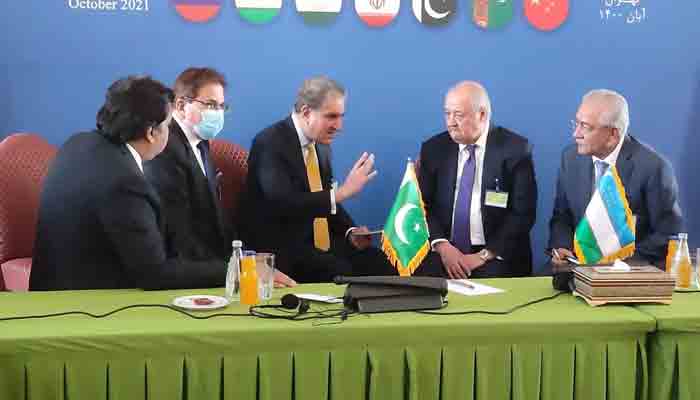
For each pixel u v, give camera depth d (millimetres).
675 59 4211
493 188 3736
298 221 3633
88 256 2479
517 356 2137
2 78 3859
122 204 2418
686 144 4242
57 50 3879
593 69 4176
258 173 3568
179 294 2396
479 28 4086
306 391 2051
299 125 3637
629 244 2885
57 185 2502
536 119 4176
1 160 3285
